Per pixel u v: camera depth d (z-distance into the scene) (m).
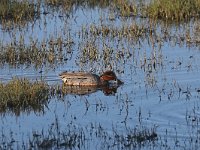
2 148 19.00
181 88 25.12
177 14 38.56
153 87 25.33
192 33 34.38
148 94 24.45
